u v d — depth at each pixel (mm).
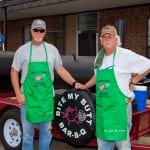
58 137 4965
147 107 5082
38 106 4328
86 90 4551
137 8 13227
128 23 13570
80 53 15828
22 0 13508
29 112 4352
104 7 13750
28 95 4340
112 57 3867
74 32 16094
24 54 4297
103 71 3885
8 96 6316
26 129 4504
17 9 14586
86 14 15484
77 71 6434
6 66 6141
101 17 14602
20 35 18641
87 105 4348
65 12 15461
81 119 4422
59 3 12586
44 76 4324
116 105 3836
